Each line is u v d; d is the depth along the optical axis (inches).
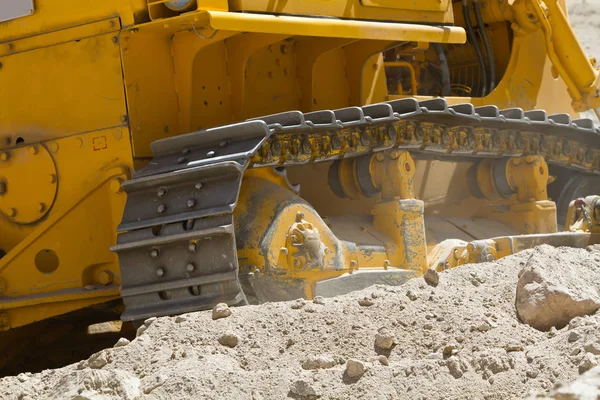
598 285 497.4
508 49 937.5
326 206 705.6
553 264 501.4
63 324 727.1
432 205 794.8
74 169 648.4
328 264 608.4
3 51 667.4
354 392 389.1
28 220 664.4
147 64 644.1
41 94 658.2
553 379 383.9
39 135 660.1
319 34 673.0
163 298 560.1
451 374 395.2
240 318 470.0
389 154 677.9
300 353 437.4
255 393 392.8
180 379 398.9
